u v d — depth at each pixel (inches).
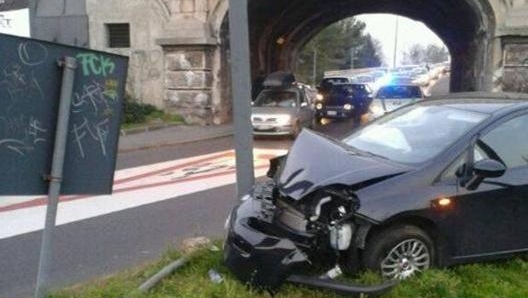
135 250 263.9
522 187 216.5
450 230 205.6
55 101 159.8
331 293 190.4
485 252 214.1
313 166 210.5
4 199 366.9
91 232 293.3
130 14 891.4
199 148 655.1
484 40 868.6
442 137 221.8
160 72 894.4
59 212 333.1
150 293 188.7
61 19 890.1
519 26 773.3
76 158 165.8
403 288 192.5
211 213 336.2
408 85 893.8
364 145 238.8
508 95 257.3
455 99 255.3
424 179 204.1
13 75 152.9
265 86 840.3
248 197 219.1
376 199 195.3
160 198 375.6
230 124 888.9
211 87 879.1
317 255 196.2
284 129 736.3
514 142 223.0
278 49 1429.6
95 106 166.6
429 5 1390.3
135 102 878.4
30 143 157.9
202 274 208.1
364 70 3034.0
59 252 260.2
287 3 1187.3
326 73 2881.4
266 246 186.4
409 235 199.9
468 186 207.9
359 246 193.8
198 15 855.1
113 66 167.5
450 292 191.0
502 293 194.2
